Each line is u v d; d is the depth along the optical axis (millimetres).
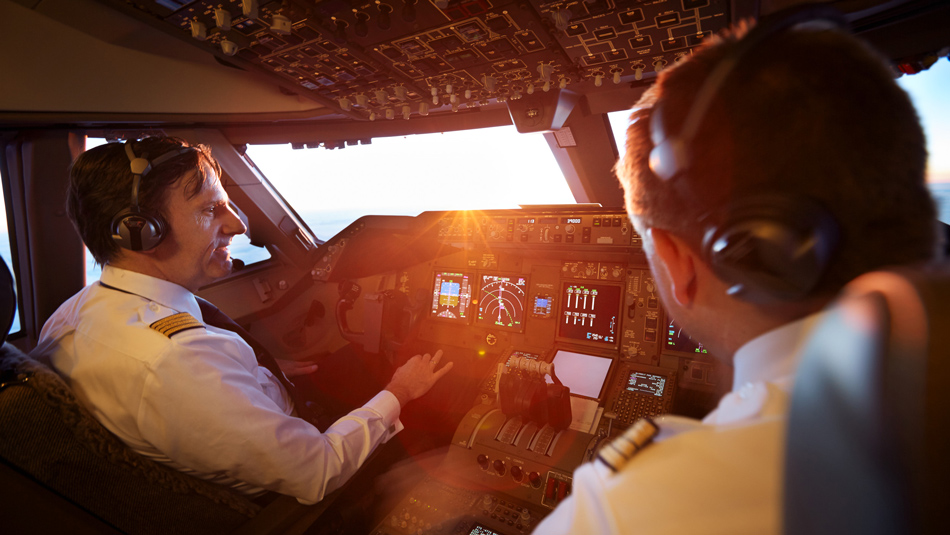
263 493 1217
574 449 1584
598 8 1432
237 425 1037
